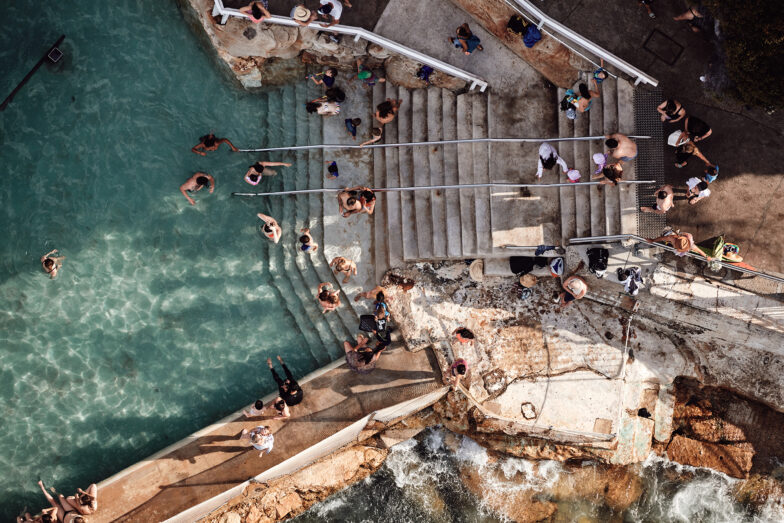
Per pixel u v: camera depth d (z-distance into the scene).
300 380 17.50
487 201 16.86
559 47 16.03
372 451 18.41
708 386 17.97
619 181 15.86
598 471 18.31
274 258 17.95
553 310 17.34
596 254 16.38
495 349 17.31
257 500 17.81
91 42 18.28
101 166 18.11
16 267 17.84
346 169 17.98
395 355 17.41
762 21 13.72
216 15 16.23
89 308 17.81
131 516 16.67
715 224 16.25
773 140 16.05
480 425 17.50
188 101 18.23
